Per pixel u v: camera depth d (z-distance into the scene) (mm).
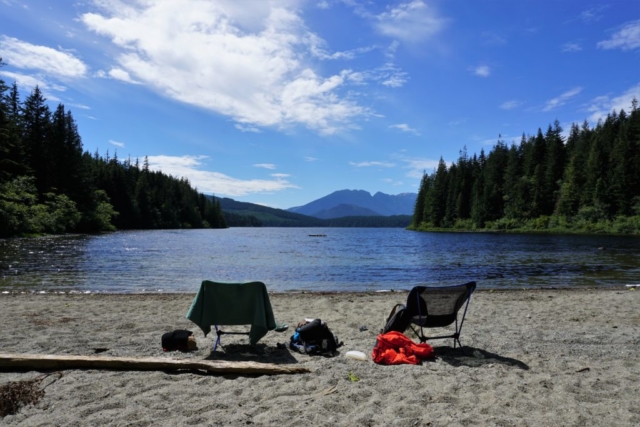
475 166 96562
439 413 3371
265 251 29234
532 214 73188
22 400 3494
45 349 5188
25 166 45125
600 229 58594
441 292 5293
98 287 12453
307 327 5371
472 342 5871
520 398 3730
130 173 90375
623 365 4820
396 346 5016
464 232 78250
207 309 5188
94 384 3949
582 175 67188
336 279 15211
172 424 3135
